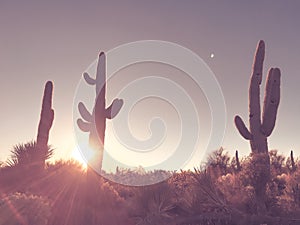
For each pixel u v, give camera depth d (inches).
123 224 429.7
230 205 461.4
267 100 607.2
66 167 535.2
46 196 443.5
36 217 324.8
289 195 483.5
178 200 491.5
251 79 615.8
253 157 502.0
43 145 576.1
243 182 483.5
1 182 511.5
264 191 475.5
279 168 722.8
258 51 620.1
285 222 426.9
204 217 443.8
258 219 432.1
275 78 597.3
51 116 614.5
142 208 461.7
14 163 539.2
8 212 316.2
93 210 442.9
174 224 433.7
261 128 600.1
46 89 610.9
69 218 412.5
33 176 515.8
